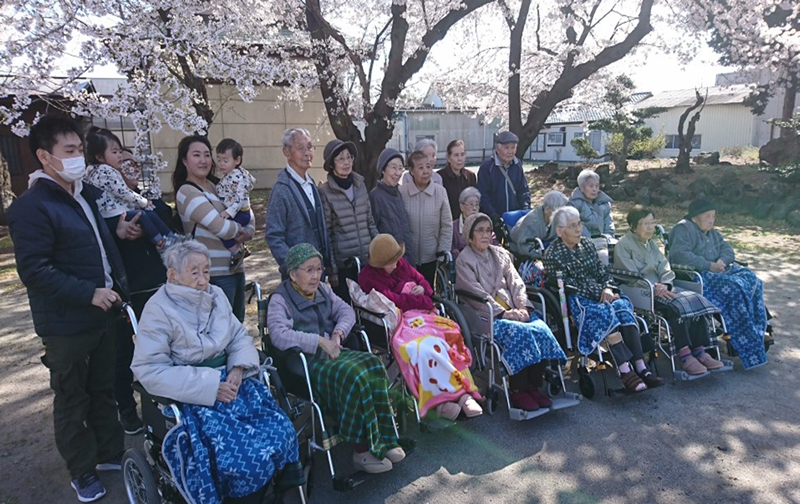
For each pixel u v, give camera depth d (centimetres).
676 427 362
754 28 1035
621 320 400
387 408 308
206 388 259
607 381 434
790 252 826
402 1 790
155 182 539
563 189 1634
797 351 474
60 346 279
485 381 438
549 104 943
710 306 429
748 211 1166
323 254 402
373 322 372
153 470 277
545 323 400
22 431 374
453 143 546
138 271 345
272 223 379
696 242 477
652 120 2677
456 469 324
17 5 516
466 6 834
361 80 907
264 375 289
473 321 410
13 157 1435
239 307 393
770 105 2283
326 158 412
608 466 322
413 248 469
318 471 327
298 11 836
